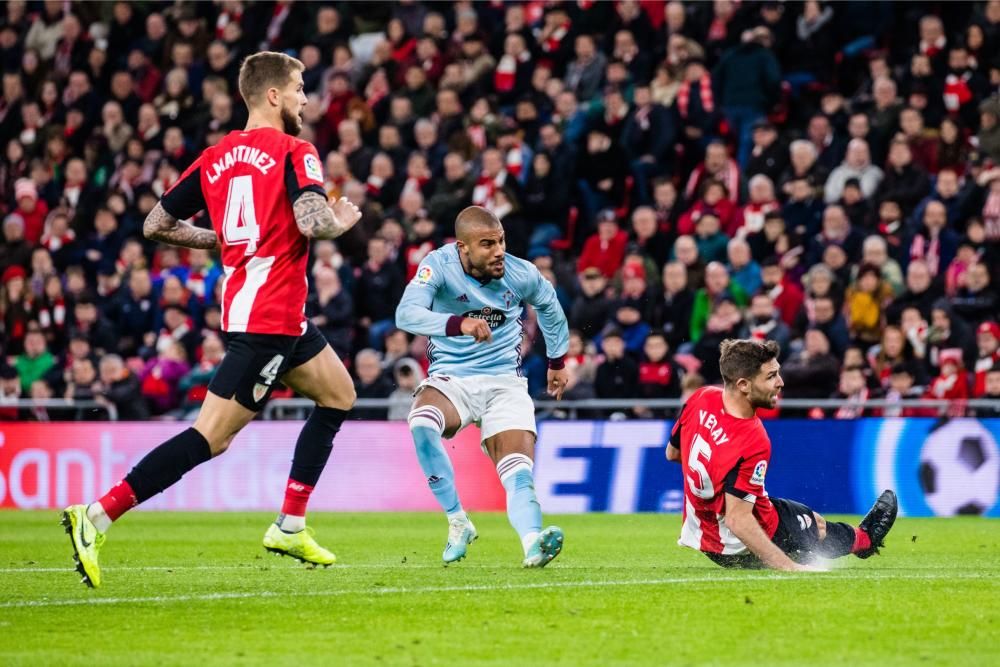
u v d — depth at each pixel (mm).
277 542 16750
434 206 43031
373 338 39719
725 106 43094
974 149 40625
